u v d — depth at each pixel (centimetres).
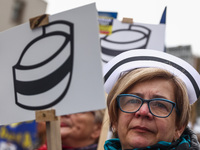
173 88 109
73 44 103
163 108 105
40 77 111
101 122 178
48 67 109
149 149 101
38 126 211
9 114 119
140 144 102
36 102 111
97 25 98
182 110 108
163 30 195
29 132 261
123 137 108
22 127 266
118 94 111
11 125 273
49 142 108
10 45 122
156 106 105
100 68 96
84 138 175
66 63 104
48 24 111
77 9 103
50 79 108
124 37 196
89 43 99
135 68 119
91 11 100
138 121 103
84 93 99
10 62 121
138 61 119
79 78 100
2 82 123
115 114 114
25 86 115
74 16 104
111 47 195
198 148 110
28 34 117
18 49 120
